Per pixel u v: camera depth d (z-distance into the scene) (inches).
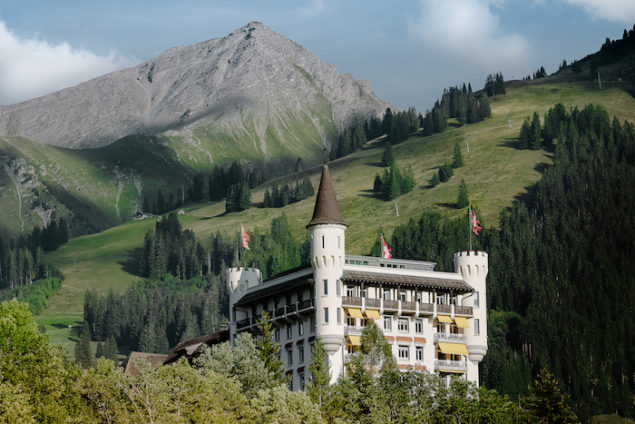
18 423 4338.1
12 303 5570.9
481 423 5531.5
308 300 6289.4
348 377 5816.9
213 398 4847.4
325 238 6304.1
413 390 5605.3
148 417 4655.5
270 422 4904.0
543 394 6023.6
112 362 5054.1
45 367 4938.5
